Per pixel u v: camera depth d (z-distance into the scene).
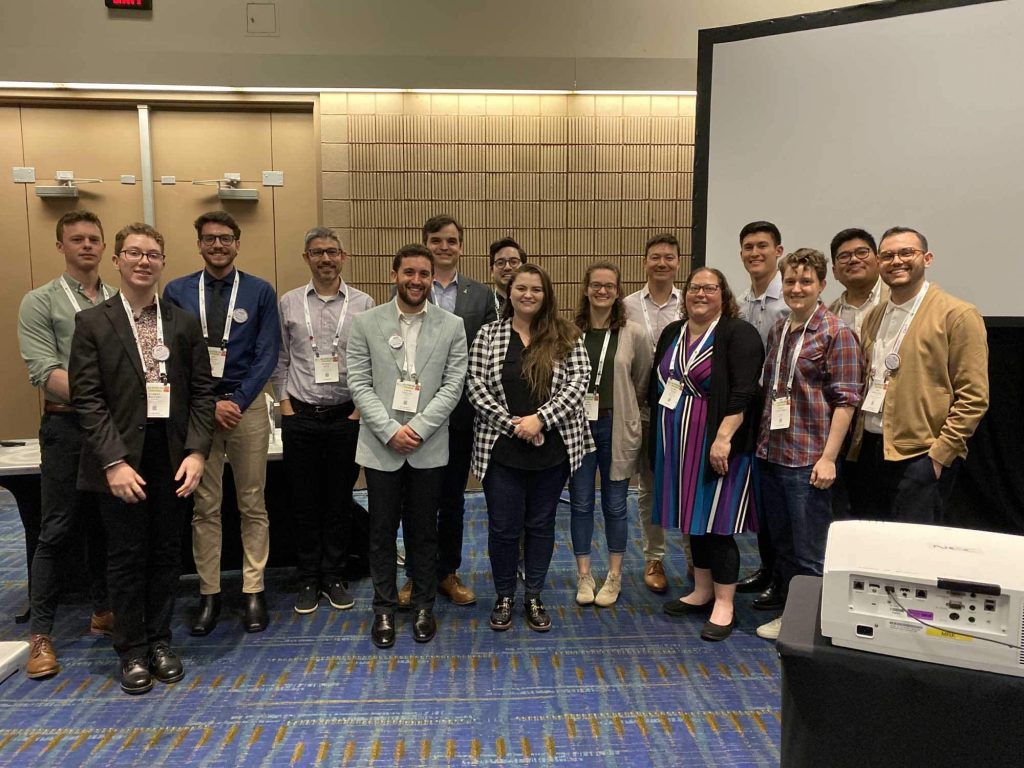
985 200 3.37
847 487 2.81
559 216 4.62
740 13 4.50
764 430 2.69
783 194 3.78
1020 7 3.20
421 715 2.18
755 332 2.64
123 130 4.43
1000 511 3.77
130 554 2.28
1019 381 3.68
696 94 4.13
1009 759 1.18
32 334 2.48
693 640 2.70
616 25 4.48
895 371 2.44
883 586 1.23
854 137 3.60
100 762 1.95
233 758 1.97
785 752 1.33
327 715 2.18
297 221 4.62
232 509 3.12
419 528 2.68
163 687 2.34
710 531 2.63
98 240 2.58
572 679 2.40
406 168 4.51
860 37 3.53
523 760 1.96
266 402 2.84
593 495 2.99
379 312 2.69
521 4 4.44
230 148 4.52
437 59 4.34
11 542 3.74
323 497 3.04
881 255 2.46
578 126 4.57
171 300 2.71
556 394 2.65
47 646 2.45
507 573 2.79
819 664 1.26
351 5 4.38
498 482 2.69
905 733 1.23
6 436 4.51
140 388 2.24
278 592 3.15
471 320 3.01
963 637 1.17
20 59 4.10
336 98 4.43
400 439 2.56
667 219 4.66
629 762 1.95
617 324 2.93
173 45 4.32
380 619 2.65
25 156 4.37
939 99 3.40
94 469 2.22
